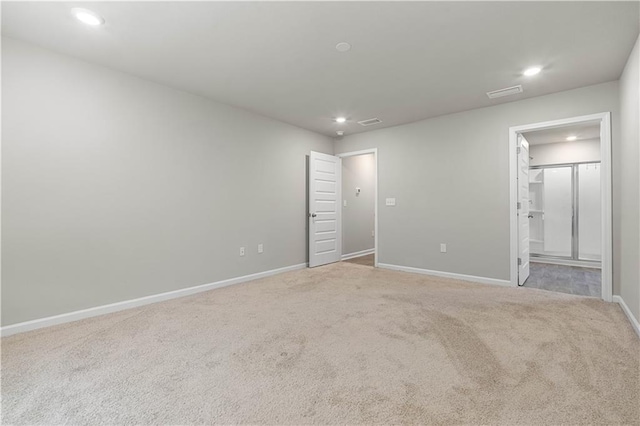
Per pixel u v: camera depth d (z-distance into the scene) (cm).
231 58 272
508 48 254
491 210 393
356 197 629
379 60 275
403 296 338
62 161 263
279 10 206
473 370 184
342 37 239
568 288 375
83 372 183
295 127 489
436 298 330
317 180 518
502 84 325
